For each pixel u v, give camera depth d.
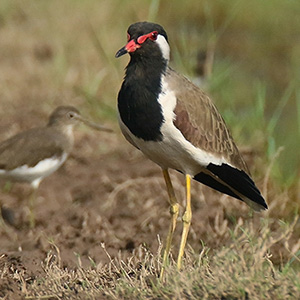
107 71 18.06
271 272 8.72
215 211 12.48
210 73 16.84
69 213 12.87
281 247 11.14
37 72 18.48
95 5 22.28
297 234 11.58
